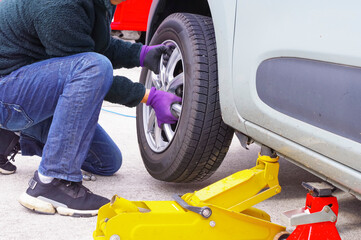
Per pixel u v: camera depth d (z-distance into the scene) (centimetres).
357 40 131
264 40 168
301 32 151
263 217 179
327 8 143
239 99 184
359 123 133
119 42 236
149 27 271
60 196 196
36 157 273
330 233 151
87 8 192
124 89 203
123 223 149
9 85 195
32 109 199
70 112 189
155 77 254
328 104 142
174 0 259
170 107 221
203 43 212
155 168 234
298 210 156
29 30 193
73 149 191
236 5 185
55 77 192
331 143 142
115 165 248
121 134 336
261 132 174
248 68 177
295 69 154
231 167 282
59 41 190
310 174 275
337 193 248
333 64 140
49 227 186
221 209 158
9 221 188
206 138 207
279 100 162
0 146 233
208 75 207
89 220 195
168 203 165
